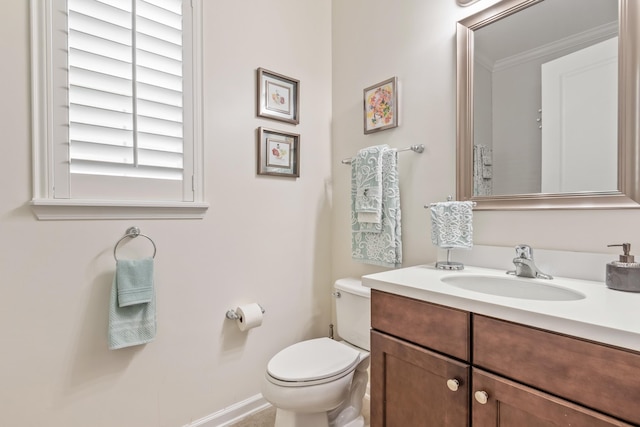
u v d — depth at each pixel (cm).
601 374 63
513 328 76
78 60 120
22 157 111
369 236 166
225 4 159
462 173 138
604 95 104
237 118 163
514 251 122
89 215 123
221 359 157
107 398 126
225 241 158
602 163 104
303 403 121
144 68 134
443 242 129
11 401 109
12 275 109
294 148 186
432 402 92
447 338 89
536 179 119
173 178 142
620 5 100
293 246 186
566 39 112
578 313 70
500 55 128
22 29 111
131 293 125
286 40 183
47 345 115
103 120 125
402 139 163
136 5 132
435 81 149
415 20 158
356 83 189
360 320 157
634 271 88
